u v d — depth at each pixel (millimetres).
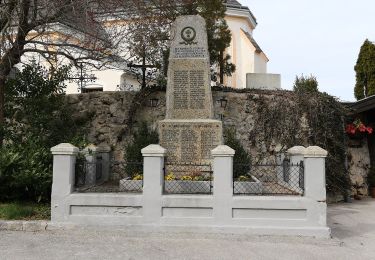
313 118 10797
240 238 5914
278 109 11180
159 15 9891
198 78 9203
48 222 6262
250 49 21453
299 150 7691
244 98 11477
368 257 5141
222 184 6199
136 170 8852
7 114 9555
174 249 5285
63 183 6367
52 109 9969
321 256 5125
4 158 7238
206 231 6094
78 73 13461
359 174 12273
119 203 6262
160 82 11703
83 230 6188
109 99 11648
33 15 8734
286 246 5570
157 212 6203
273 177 10867
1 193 7340
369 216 8492
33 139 8453
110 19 10297
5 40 8594
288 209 6113
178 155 8797
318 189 6125
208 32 12484
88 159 8453
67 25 9484
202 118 9094
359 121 11492
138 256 4938
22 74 9805
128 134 11258
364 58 19062
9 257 4754
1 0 8430
